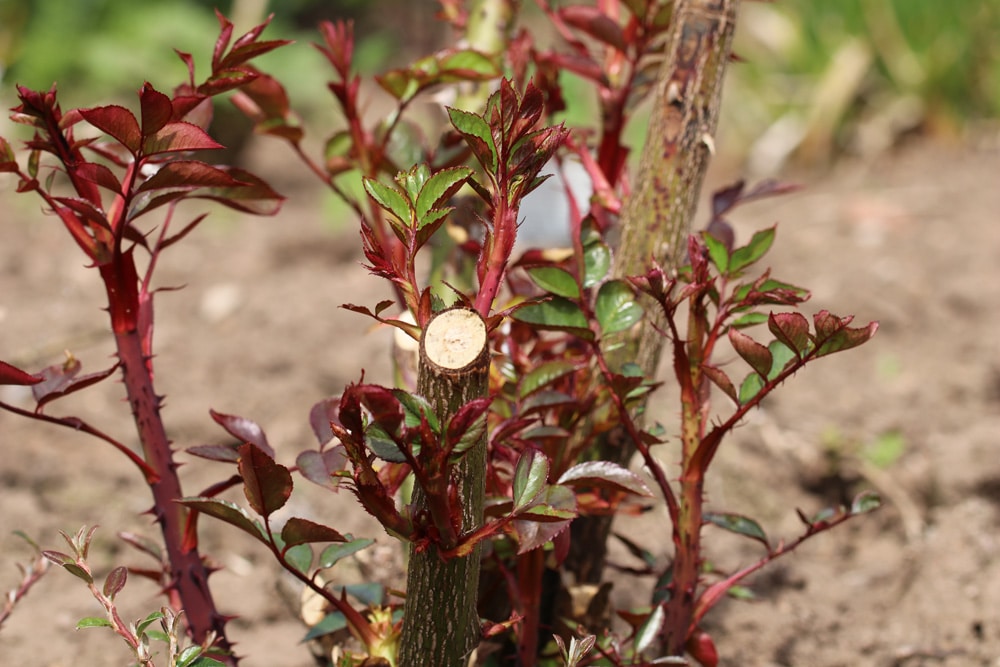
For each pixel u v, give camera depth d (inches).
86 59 120.2
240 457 39.5
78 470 63.1
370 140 48.4
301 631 53.5
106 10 124.8
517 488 39.4
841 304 81.2
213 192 43.5
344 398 38.1
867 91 122.4
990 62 121.6
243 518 40.4
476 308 39.1
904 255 89.2
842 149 120.0
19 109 40.3
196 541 43.6
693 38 44.1
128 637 41.3
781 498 63.7
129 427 67.3
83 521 58.8
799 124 121.7
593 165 46.4
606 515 46.4
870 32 122.0
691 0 44.1
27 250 91.6
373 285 88.5
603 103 46.7
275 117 47.1
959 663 52.2
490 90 47.5
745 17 130.6
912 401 70.0
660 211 44.8
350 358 75.6
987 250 88.7
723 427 41.8
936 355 75.1
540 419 43.8
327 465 41.7
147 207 41.6
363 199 90.9
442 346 38.4
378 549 48.1
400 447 38.3
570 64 46.4
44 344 73.5
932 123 120.6
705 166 44.8
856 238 94.3
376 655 42.8
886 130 120.1
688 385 42.2
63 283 85.4
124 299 42.3
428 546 39.5
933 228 95.2
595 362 45.1
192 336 78.4
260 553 57.4
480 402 37.9
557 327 42.3
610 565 47.0
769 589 55.6
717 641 53.4
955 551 57.2
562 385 45.1
